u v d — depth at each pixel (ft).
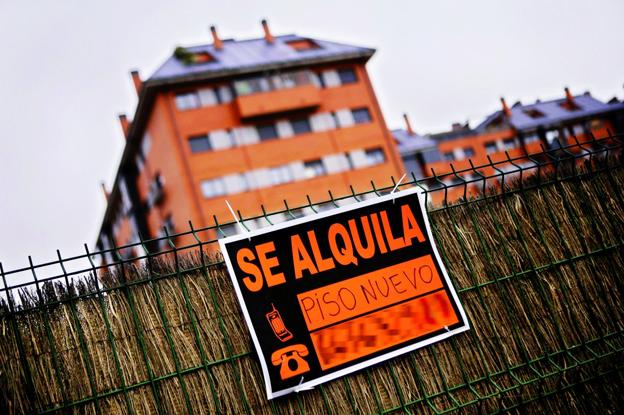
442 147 142.82
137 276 12.88
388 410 13.25
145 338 12.37
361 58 117.19
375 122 114.93
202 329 12.78
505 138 148.77
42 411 11.44
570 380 14.87
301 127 108.47
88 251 12.41
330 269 13.89
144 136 112.16
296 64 109.40
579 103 162.71
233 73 104.68
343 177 108.27
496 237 15.58
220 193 99.19
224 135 102.63
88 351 12.01
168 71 104.27
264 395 12.69
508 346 14.71
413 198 14.99
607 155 17.07
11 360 11.54
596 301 15.83
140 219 125.70
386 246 14.48
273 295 13.28
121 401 11.87
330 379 13.06
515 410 14.19
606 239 16.55
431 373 13.94
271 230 13.65
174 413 12.01
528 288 15.35
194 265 13.32
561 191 16.61
